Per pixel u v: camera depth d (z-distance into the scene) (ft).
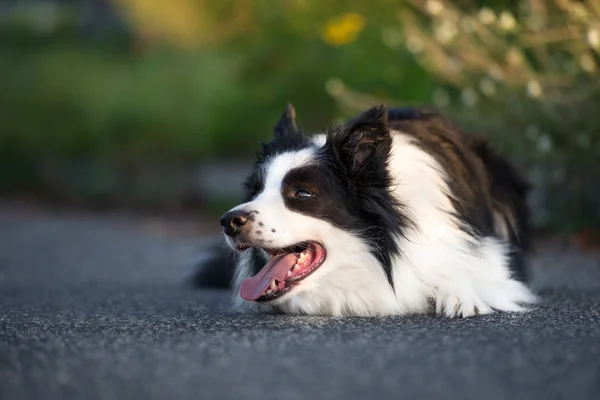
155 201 47.11
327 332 14.17
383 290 16.69
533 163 28.17
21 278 24.86
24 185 52.26
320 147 17.24
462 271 16.98
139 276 25.38
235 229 16.16
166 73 51.21
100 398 10.37
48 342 13.44
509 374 11.07
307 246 16.67
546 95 25.57
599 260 25.04
